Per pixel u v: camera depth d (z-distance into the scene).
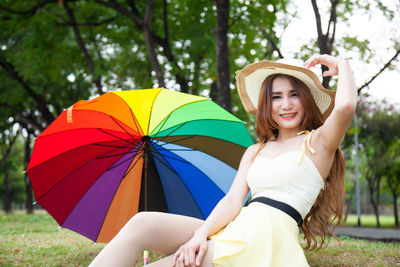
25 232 6.88
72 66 11.47
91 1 10.12
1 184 32.25
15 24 10.69
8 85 12.35
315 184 2.04
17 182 33.03
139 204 3.31
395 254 4.04
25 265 3.86
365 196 35.28
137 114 2.94
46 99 13.97
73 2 10.85
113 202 3.24
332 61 2.18
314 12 7.02
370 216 32.97
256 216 1.93
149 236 1.91
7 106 13.43
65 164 2.99
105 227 3.25
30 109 14.75
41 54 10.95
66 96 12.47
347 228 15.16
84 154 3.05
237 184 2.26
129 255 1.85
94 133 2.98
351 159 20.67
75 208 3.14
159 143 3.19
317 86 2.24
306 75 2.21
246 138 2.96
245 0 8.27
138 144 3.17
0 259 4.12
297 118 2.22
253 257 1.81
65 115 2.65
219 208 2.12
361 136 18.62
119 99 2.76
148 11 8.68
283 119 2.24
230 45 10.04
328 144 2.04
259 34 9.04
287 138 2.27
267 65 2.27
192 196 3.31
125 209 3.29
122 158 3.21
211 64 9.98
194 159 3.23
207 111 2.87
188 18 9.79
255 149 2.34
